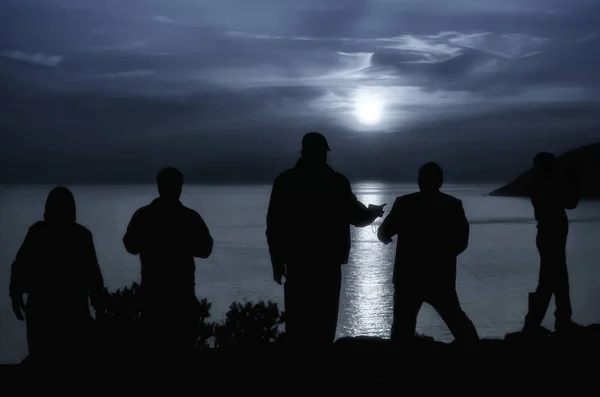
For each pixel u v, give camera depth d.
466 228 6.50
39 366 5.84
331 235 6.12
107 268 98.38
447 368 6.41
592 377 6.12
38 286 5.81
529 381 6.02
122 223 199.62
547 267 7.92
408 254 6.51
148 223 6.16
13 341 55.31
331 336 6.16
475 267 99.38
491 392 5.73
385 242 6.68
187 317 6.21
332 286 6.13
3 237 158.12
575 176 7.93
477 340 6.46
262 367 6.62
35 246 5.84
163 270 6.14
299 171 6.20
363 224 6.38
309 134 6.24
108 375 6.08
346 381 6.06
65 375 5.87
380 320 59.69
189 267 6.22
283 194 6.14
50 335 5.79
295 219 6.10
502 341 7.58
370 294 74.06
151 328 6.16
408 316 6.58
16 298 5.87
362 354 6.87
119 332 6.79
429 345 7.25
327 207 6.12
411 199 6.55
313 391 5.85
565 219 7.91
